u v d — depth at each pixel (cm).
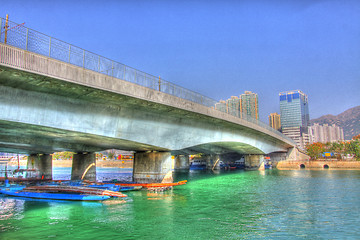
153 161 3878
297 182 4788
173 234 1691
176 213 2250
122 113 3022
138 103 2939
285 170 8544
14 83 2069
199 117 4003
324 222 1973
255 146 6719
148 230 1777
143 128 3300
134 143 3359
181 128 3919
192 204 2634
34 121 2247
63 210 2369
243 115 5250
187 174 7162
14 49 1831
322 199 2955
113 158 17025
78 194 2923
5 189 3375
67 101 2494
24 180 5059
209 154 9350
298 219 2062
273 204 2662
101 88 2366
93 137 3008
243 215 2191
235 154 11125
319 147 11838
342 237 1633
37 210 2380
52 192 3088
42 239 1612
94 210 2362
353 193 3391
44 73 1975
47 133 2897
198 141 4309
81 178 4781
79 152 4922
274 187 4075
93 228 1827
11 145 4178
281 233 1709
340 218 2092
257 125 5881
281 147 9481
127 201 2781
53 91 2309
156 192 3400
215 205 2595
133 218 2084
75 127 2552
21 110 2172
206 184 4497
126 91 2608
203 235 1672
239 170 8725
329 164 9731
